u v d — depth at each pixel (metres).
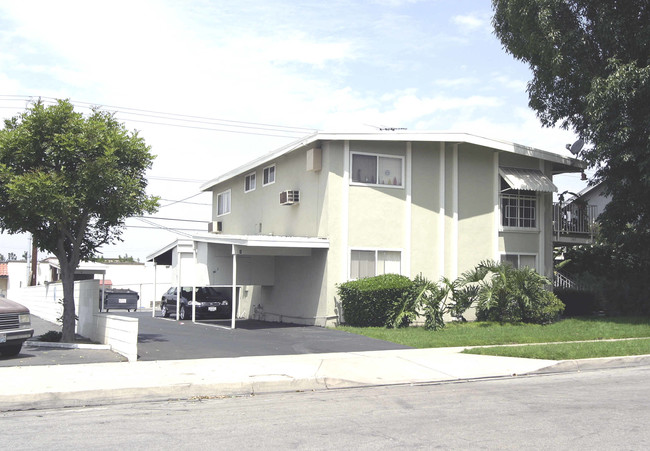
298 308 21.72
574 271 25.36
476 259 21.95
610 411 8.15
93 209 15.10
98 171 14.13
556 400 8.99
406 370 11.77
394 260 20.89
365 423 7.54
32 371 10.88
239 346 15.01
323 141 20.56
